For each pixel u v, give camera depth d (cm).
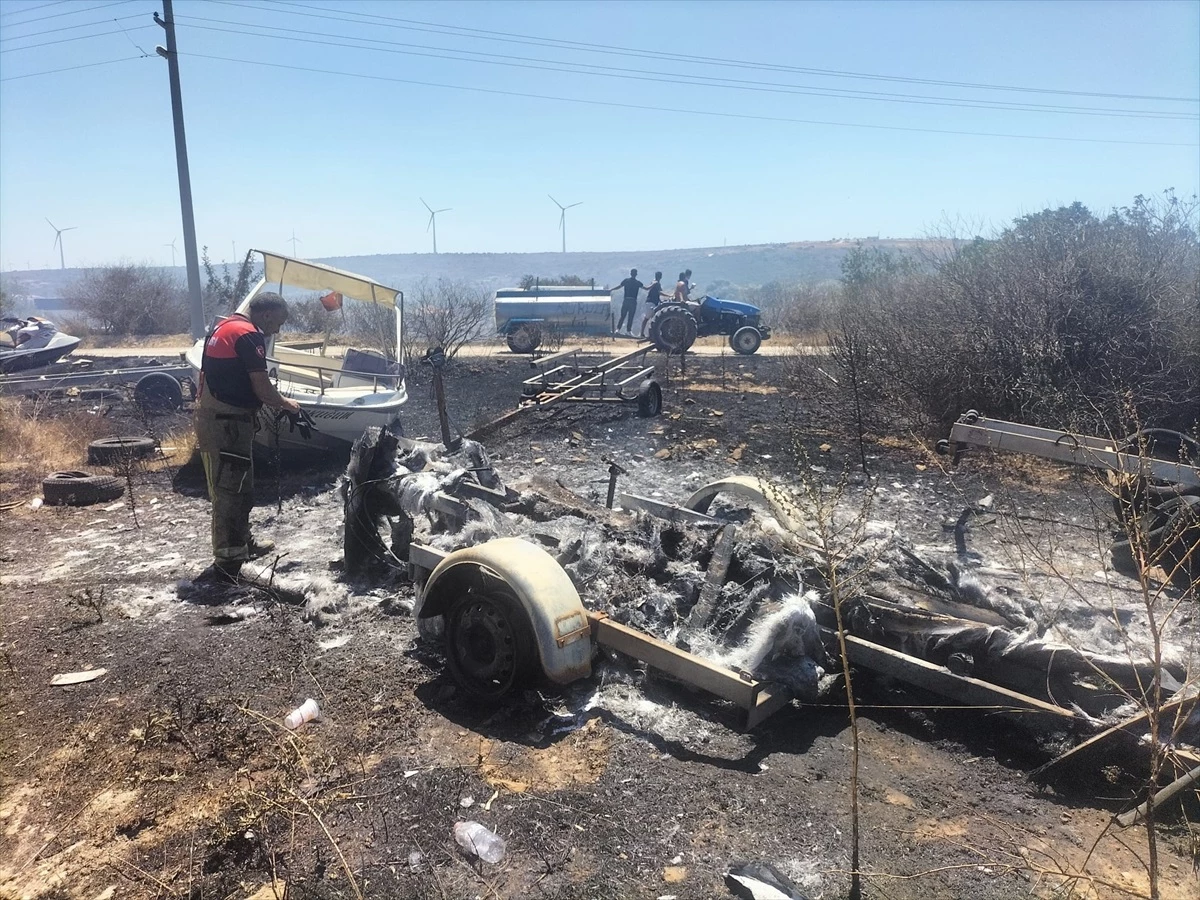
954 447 673
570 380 1109
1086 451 564
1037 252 986
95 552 608
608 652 387
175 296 2886
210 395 520
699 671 341
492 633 366
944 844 281
